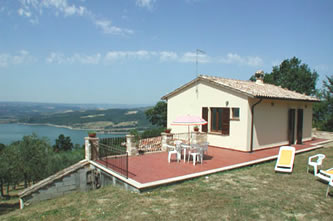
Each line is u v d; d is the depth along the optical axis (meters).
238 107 13.43
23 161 23.53
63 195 10.55
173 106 17.98
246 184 8.00
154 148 14.48
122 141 13.23
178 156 10.90
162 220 5.54
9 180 24.83
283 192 7.24
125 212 6.07
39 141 25.17
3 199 23.22
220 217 5.62
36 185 10.14
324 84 31.20
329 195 7.02
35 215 6.98
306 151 14.30
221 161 10.97
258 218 5.58
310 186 7.83
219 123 14.88
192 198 6.77
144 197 6.98
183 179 8.27
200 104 15.78
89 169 11.12
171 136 13.75
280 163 9.86
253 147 13.39
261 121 13.87
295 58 38.84
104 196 7.73
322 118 30.39
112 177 9.22
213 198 6.75
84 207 6.88
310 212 5.90
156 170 9.34
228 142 14.03
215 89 14.73
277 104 14.98
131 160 11.25
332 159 12.27
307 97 17.91
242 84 15.91
